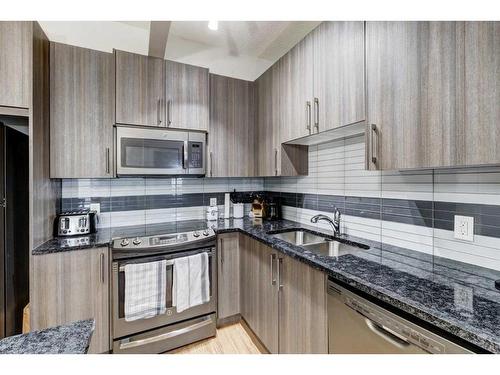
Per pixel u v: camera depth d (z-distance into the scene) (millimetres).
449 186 1212
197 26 2297
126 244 1768
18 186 1782
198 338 1998
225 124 2404
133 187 2340
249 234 1960
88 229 1953
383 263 1205
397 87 1084
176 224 2398
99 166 1903
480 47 815
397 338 875
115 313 1718
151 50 1958
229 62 2719
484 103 804
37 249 1538
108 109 1934
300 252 1395
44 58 1698
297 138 1835
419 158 999
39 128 1607
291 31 2346
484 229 1084
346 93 1370
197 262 1963
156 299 1790
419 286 947
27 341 646
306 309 1346
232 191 2818
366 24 1246
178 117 2143
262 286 1833
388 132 1126
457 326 690
